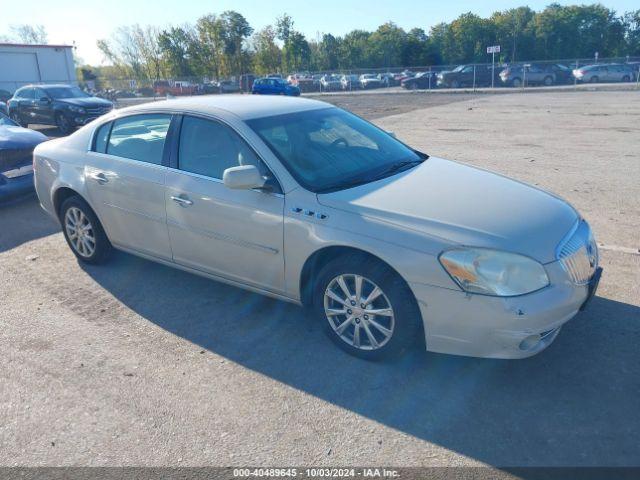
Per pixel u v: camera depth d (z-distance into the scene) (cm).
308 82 4519
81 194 484
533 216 332
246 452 274
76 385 333
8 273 512
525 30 8369
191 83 4603
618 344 354
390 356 337
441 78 3872
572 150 1068
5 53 3059
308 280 371
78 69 7844
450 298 300
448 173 402
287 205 353
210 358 359
